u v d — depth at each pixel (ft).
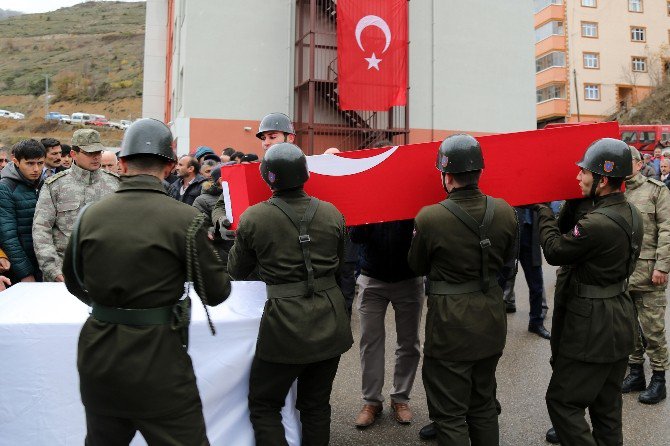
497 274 8.87
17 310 8.37
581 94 118.93
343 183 9.50
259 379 8.24
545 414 11.71
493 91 45.73
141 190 6.61
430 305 8.80
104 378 6.16
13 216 12.88
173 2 53.06
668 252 11.91
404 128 41.32
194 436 6.49
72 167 12.75
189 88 39.01
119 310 6.30
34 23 404.16
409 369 11.40
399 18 39.50
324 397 8.70
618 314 8.62
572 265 8.99
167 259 6.43
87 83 244.42
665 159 32.14
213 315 8.45
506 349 15.88
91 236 6.34
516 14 46.52
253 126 40.11
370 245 11.11
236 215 9.59
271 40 40.55
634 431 10.85
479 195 8.68
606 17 120.88
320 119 41.42
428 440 10.61
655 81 118.21
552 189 9.77
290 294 8.00
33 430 7.67
